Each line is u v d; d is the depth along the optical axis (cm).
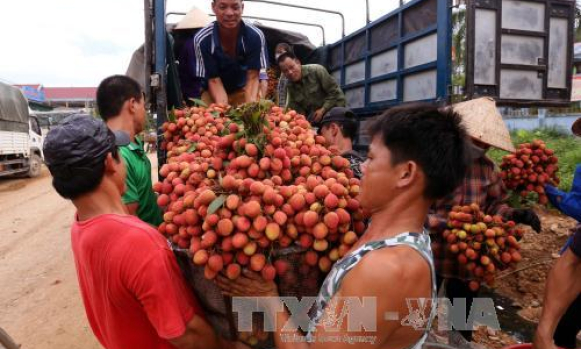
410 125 121
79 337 383
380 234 128
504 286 420
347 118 293
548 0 403
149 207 270
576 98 1459
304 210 140
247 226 129
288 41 624
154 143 373
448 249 271
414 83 437
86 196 144
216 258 130
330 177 165
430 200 127
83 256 144
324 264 145
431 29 399
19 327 404
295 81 495
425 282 118
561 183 560
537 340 216
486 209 294
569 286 212
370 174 128
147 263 136
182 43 497
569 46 418
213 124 233
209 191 136
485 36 380
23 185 1248
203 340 149
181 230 144
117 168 154
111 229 140
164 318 138
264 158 162
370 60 529
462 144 127
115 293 141
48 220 813
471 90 373
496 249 240
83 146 137
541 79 408
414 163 121
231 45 388
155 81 370
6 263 578
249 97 400
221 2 348
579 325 266
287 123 220
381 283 111
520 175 280
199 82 443
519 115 1467
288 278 144
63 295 471
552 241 448
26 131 1332
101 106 254
